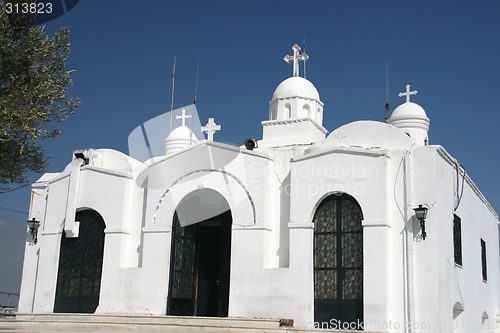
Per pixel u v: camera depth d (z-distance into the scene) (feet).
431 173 48.52
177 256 56.44
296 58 66.90
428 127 66.39
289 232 51.29
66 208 59.82
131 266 57.36
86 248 59.36
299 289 49.75
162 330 46.91
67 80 41.88
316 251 50.85
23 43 39.47
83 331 44.09
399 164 49.65
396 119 66.13
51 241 60.54
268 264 52.54
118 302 55.83
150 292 54.95
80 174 60.54
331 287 49.70
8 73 38.83
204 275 58.85
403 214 48.62
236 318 49.57
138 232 57.93
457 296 51.34
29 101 39.01
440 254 47.73
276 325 47.39
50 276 59.57
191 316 53.06
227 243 56.34
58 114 40.91
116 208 58.18
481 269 62.44
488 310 64.59
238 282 52.11
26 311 60.95
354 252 49.57
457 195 53.67
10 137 39.22
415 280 47.14
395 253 48.26
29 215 63.77
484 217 67.41
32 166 42.80
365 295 47.67
